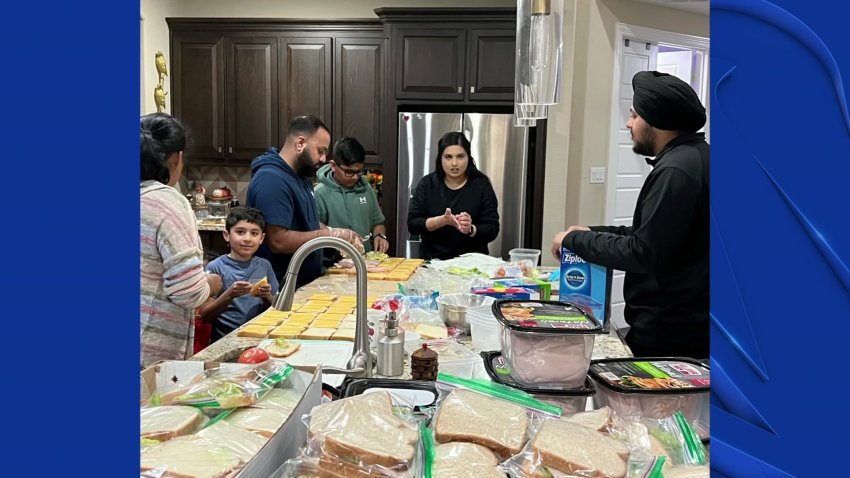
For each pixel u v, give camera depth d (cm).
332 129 505
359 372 142
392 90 465
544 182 454
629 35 476
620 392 106
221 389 95
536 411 97
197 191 529
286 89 505
